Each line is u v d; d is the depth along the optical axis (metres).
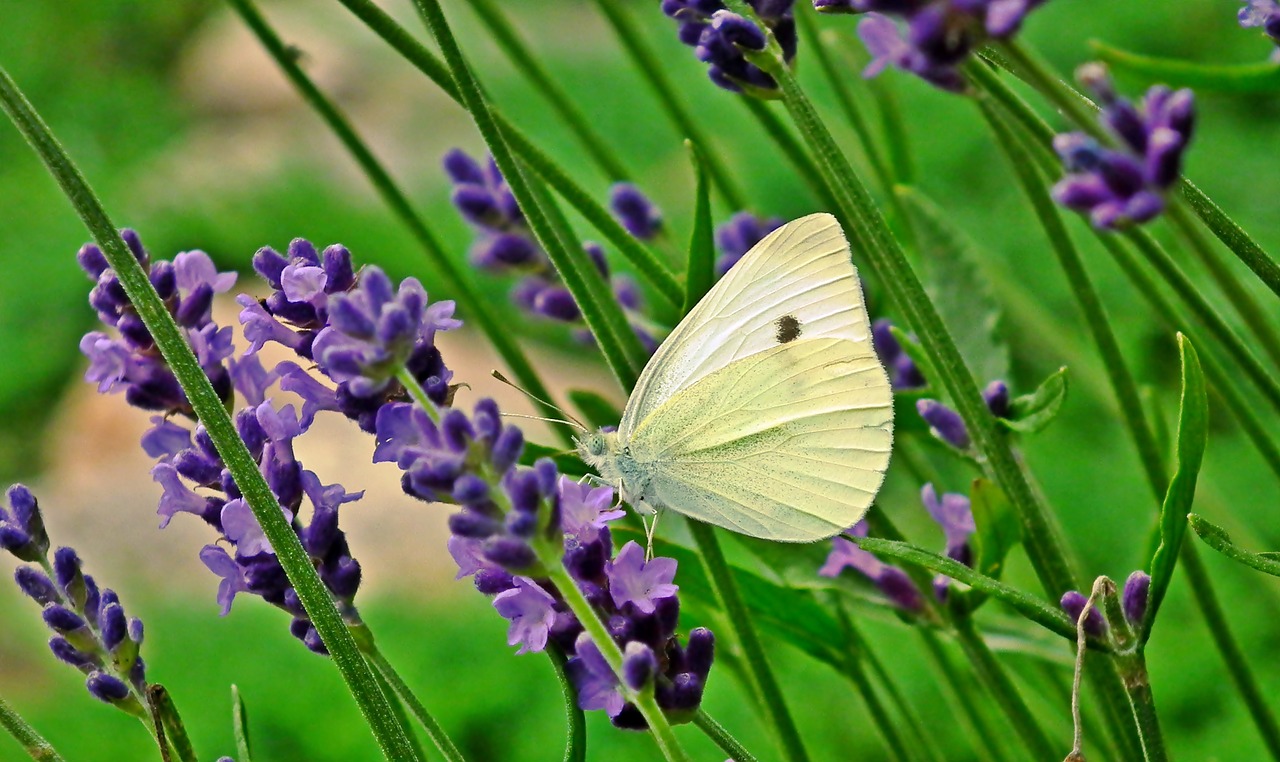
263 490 0.49
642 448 0.54
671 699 0.50
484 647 0.63
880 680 0.54
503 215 0.55
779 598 0.53
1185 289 0.50
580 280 0.52
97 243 0.49
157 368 0.50
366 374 0.49
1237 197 0.66
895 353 0.55
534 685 0.62
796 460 0.53
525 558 0.49
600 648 0.49
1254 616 0.60
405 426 0.50
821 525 0.53
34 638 0.70
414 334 0.49
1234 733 0.58
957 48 0.48
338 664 0.49
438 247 0.55
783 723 0.52
